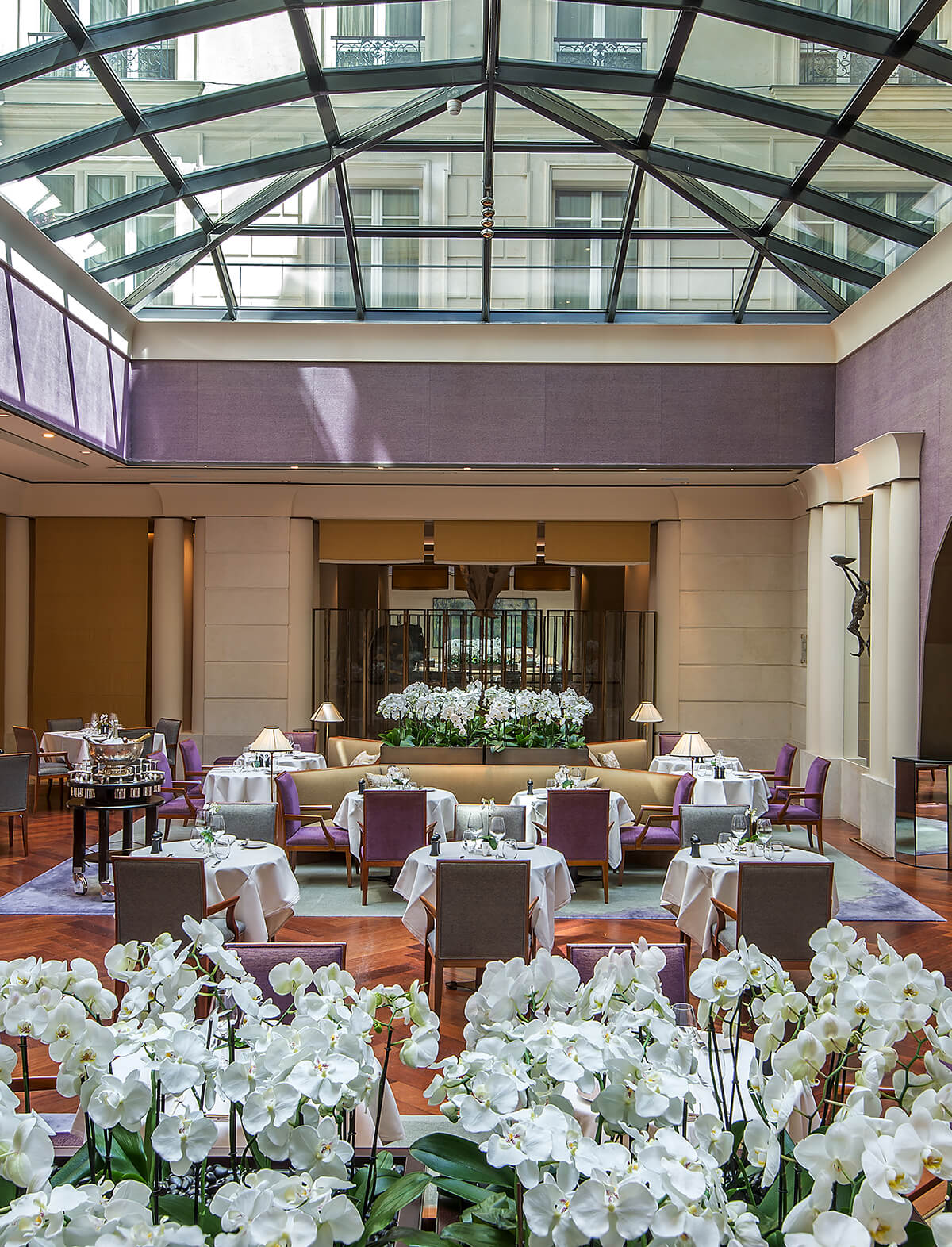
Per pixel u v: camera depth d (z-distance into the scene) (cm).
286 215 1001
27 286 847
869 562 1141
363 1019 152
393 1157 208
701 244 1040
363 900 785
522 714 1030
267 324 1098
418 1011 157
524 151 936
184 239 983
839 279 1025
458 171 972
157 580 1377
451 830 894
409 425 1109
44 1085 241
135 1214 120
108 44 689
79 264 926
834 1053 156
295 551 1370
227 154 877
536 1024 145
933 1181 140
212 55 759
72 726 1288
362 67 796
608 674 1398
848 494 1093
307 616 1374
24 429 894
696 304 1101
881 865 926
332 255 1052
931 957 647
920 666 927
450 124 892
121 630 1425
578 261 1060
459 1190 166
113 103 761
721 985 169
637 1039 151
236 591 1368
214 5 690
